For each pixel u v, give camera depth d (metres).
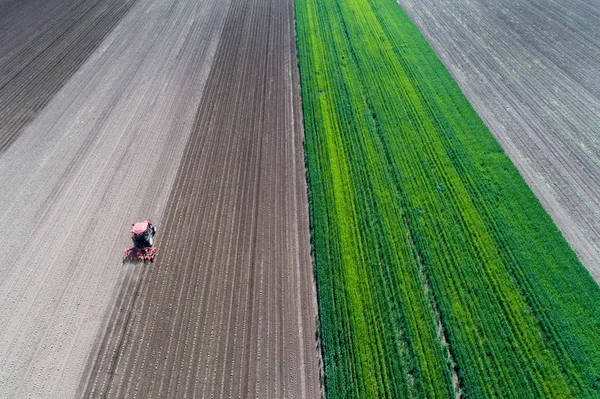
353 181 22.45
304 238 19.92
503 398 14.23
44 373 15.33
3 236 20.19
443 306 16.86
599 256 18.56
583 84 29.16
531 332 15.91
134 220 20.86
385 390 14.61
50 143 25.48
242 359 15.59
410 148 24.20
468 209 20.61
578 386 14.44
